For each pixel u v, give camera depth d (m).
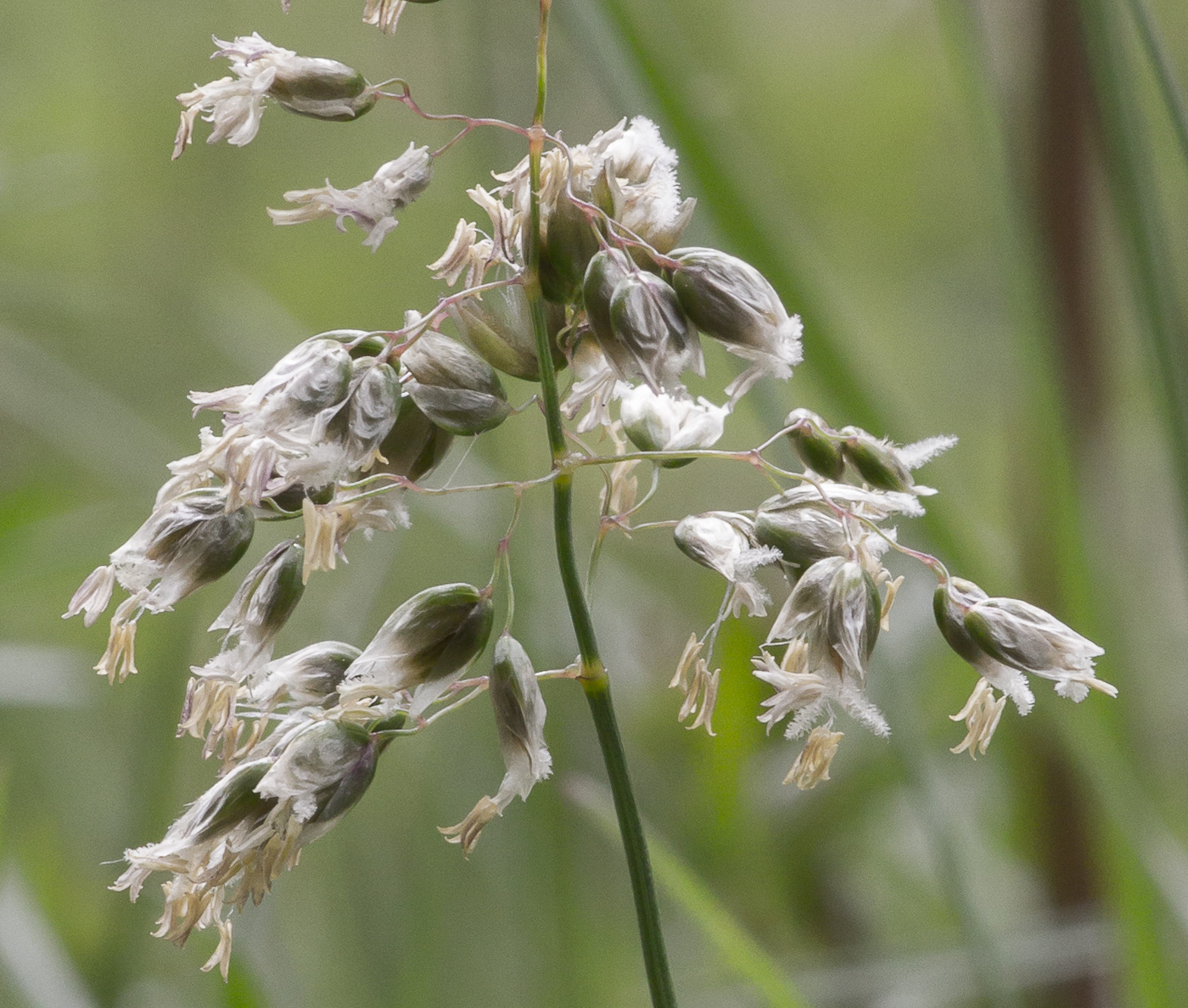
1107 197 0.22
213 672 0.16
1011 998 0.19
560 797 0.20
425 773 0.24
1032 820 0.23
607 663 0.26
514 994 0.22
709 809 0.23
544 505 0.22
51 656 0.24
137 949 0.20
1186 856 0.20
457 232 0.16
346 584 0.27
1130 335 0.27
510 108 0.22
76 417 0.26
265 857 0.16
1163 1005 0.19
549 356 0.16
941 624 0.16
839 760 0.24
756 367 0.16
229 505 0.16
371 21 0.16
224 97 0.16
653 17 0.19
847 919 0.24
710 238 0.19
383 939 0.23
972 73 0.19
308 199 0.16
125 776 0.23
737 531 0.16
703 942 0.25
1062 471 0.19
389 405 0.16
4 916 0.19
